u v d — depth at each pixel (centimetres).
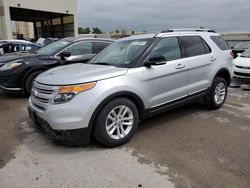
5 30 2634
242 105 636
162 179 311
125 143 407
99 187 297
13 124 497
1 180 311
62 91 358
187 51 506
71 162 352
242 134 446
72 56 758
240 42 1602
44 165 344
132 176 318
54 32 3731
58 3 3017
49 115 360
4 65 697
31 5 2777
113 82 383
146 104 430
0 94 752
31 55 745
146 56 435
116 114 393
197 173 323
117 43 522
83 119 359
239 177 315
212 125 489
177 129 469
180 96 488
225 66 582
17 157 366
